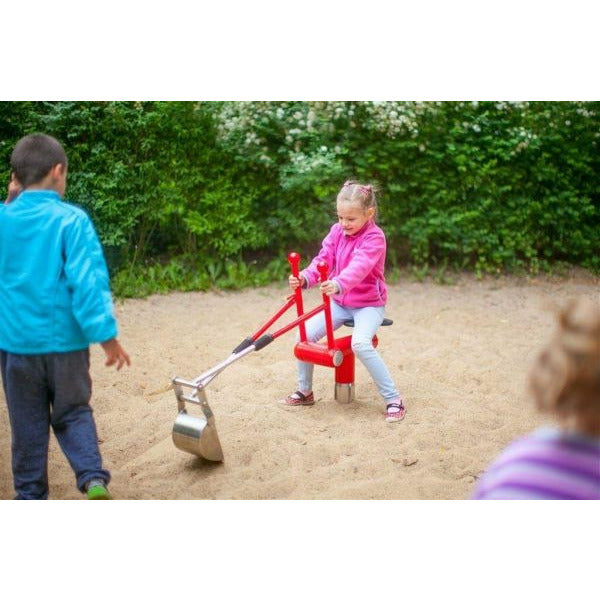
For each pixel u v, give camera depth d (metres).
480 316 6.81
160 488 3.85
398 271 7.99
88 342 3.40
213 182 7.64
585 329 1.83
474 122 7.85
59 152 3.40
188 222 7.44
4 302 3.32
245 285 7.62
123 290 7.19
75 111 7.07
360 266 4.43
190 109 7.52
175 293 7.39
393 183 7.84
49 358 3.32
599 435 1.89
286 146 7.78
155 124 7.36
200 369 5.50
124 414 4.70
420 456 4.15
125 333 6.21
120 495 3.76
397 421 4.57
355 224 4.47
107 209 7.20
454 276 8.01
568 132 8.04
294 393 4.86
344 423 4.56
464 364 5.57
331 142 7.76
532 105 8.02
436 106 7.75
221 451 4.04
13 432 3.44
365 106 7.70
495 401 4.91
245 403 4.86
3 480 3.95
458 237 8.01
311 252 8.20
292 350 5.90
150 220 7.54
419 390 5.08
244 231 7.65
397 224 8.00
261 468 4.03
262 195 7.93
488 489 1.98
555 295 7.47
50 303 3.27
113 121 7.22
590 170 8.04
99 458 3.49
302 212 7.80
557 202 8.00
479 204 7.93
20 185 3.44
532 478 1.91
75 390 3.41
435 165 7.88
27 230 3.28
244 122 7.55
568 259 8.45
